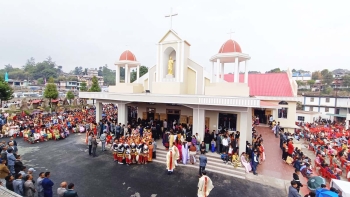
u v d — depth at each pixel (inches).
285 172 502.6
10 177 315.3
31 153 614.9
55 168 506.0
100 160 571.2
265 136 836.6
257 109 1107.3
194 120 619.2
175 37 769.6
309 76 3058.6
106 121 820.0
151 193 394.3
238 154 556.4
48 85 1699.1
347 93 2196.1
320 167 512.7
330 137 870.4
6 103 1754.4
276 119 1048.8
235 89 616.7
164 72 818.8
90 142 609.0
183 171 504.1
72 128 911.7
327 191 329.4
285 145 579.2
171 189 412.2
